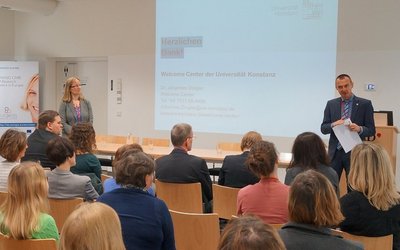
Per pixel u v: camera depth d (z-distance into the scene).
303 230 1.52
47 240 1.83
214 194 3.19
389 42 5.60
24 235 1.86
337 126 3.96
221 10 6.59
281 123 6.27
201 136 6.89
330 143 4.17
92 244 1.22
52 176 2.75
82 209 1.29
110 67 7.70
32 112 8.04
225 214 3.16
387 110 5.67
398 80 5.60
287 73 6.18
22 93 8.00
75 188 2.74
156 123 7.26
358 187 2.11
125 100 7.61
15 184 1.91
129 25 7.46
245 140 3.40
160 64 7.15
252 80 6.43
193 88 6.90
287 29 6.14
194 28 6.82
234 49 6.54
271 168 2.36
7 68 7.93
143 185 2.02
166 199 3.30
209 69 6.75
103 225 1.25
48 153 2.78
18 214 1.88
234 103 6.60
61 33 8.10
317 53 5.97
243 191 2.41
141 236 1.88
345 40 5.84
